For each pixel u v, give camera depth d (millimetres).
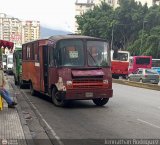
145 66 52906
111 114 14477
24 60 23922
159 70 54438
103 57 16766
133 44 75125
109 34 79750
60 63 16312
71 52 16422
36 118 13453
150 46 69812
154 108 16484
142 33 73312
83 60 16422
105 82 16500
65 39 16531
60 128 11523
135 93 24750
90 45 16672
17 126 11086
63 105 16750
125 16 78000
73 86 16094
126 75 47719
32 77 21359
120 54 47594
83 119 13266
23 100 19266
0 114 13281
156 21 76312
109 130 11125
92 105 17406
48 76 17688
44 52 18609
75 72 16141
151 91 27047
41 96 21406
